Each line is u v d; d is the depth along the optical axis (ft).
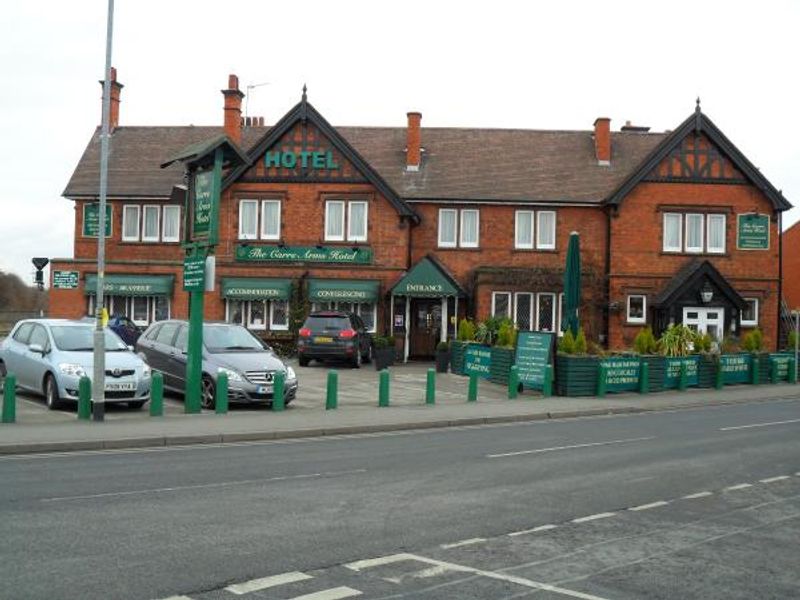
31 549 24.98
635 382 87.10
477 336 102.17
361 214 116.57
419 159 125.08
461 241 120.37
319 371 95.04
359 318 107.76
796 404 83.41
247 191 117.19
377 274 115.55
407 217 115.96
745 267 119.55
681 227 119.44
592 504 33.68
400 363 111.14
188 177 61.87
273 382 63.46
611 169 125.18
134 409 62.03
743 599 22.06
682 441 53.98
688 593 22.47
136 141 129.18
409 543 26.84
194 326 60.29
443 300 115.44
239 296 114.52
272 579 22.65
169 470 39.83
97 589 21.39
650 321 118.42
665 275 118.73
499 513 31.58
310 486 36.19
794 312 108.06
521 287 116.88
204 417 58.29
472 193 120.06
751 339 103.81
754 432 59.31
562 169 125.08
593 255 120.26
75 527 27.86
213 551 25.23
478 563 24.79
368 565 24.22
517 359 83.25
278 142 117.60
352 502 32.91
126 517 29.48
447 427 61.16
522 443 52.13
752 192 119.65
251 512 30.73
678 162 119.65
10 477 37.29
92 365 59.11
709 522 31.01
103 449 47.11
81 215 120.78
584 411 70.85
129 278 116.06
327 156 116.78
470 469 41.60
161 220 120.06
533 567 24.57
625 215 118.93
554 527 29.60
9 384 52.95
